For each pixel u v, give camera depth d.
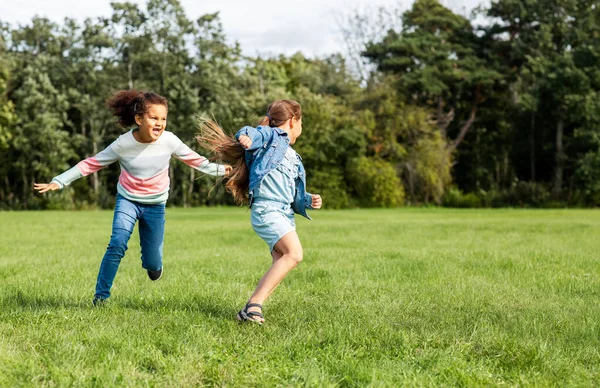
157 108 4.95
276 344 3.89
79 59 43.94
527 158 46.81
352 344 3.93
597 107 40.16
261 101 43.38
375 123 44.62
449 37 48.53
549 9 44.41
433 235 14.37
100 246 11.74
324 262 8.63
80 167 4.98
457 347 3.85
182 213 30.81
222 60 44.16
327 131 43.69
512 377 3.31
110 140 45.66
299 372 3.26
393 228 16.97
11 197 44.41
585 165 39.97
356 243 12.07
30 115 43.19
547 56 43.59
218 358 3.49
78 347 3.65
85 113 43.94
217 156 4.86
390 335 4.10
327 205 42.75
